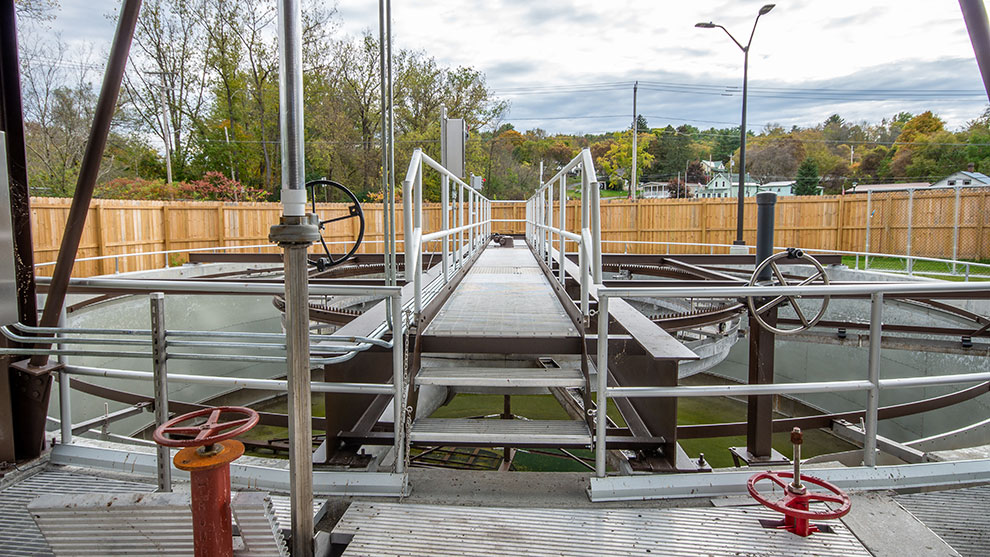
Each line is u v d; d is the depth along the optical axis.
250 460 2.65
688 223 19.55
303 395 1.63
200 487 1.52
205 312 11.06
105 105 2.23
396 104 33.59
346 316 5.44
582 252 2.92
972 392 4.84
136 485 2.43
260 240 17.80
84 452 2.65
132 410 5.18
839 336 7.06
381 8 2.96
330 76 30.75
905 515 2.12
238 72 29.30
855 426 4.41
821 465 2.73
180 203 15.80
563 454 4.46
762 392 2.40
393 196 3.17
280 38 1.42
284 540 1.81
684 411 11.44
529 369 2.88
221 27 27.94
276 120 30.16
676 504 2.23
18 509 2.22
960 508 2.19
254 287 2.57
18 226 2.60
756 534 1.96
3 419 2.55
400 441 2.36
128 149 27.94
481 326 3.17
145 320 9.91
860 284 2.47
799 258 2.82
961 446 5.15
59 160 23.94
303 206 1.53
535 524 2.02
